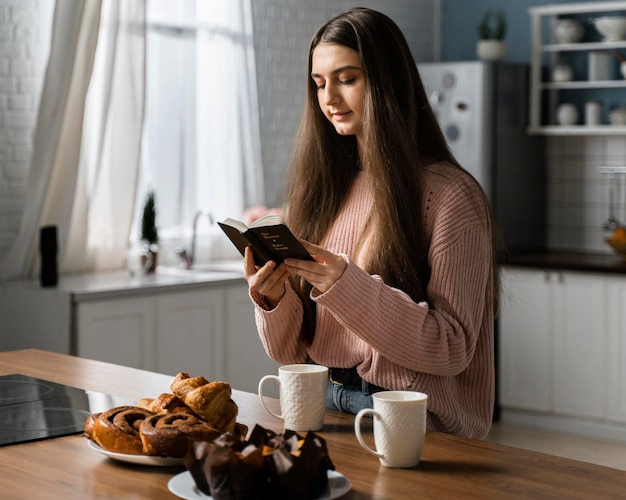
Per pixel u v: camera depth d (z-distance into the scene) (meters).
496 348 5.60
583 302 5.27
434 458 1.70
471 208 2.04
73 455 1.73
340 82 2.11
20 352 2.76
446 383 2.06
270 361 4.94
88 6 4.54
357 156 2.25
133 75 4.79
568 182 6.03
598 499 1.48
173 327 4.48
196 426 1.62
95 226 4.85
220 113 5.53
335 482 1.51
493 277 2.16
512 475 1.60
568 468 1.64
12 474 1.63
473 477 1.59
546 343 5.41
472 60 6.50
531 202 5.98
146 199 4.97
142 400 1.84
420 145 2.16
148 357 4.39
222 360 4.71
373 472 1.62
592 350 5.26
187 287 4.52
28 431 1.87
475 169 5.67
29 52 4.64
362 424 1.94
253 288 1.95
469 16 6.49
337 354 2.11
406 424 1.63
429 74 5.80
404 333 1.89
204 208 5.54
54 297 4.16
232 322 4.75
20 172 4.66
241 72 5.58
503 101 5.72
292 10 5.83
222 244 5.62
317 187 2.26
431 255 2.02
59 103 4.50
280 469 1.41
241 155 5.63
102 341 4.21
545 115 6.03
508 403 5.57
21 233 4.55
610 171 5.82
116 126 4.79
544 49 5.82
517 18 6.22
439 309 1.99
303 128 2.27
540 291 5.41
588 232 5.97
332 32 2.10
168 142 5.30
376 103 2.04
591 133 5.69
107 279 4.57
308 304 2.14
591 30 5.79
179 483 1.51
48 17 4.70
